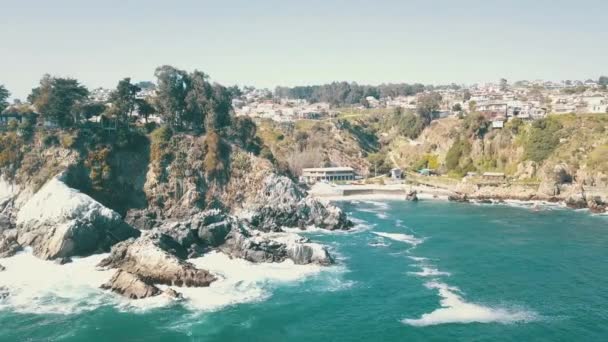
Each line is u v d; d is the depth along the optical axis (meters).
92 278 100.25
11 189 145.62
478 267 111.75
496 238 139.50
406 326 81.31
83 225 114.44
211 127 178.25
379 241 136.12
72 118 165.00
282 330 80.12
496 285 99.88
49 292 93.56
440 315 85.44
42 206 126.69
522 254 122.25
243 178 170.00
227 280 101.06
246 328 80.62
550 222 163.50
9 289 94.56
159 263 100.12
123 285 93.88
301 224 152.12
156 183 159.25
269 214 151.75
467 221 165.38
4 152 149.25
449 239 138.38
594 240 136.88
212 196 163.75
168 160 164.75
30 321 82.06
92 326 80.50
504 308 88.25
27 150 152.25
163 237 112.00
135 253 105.06
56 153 151.88
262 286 98.44
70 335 77.62
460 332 79.12
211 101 184.88
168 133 171.50
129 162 162.25
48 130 158.25
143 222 140.88
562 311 86.94
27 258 111.56
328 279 103.00
